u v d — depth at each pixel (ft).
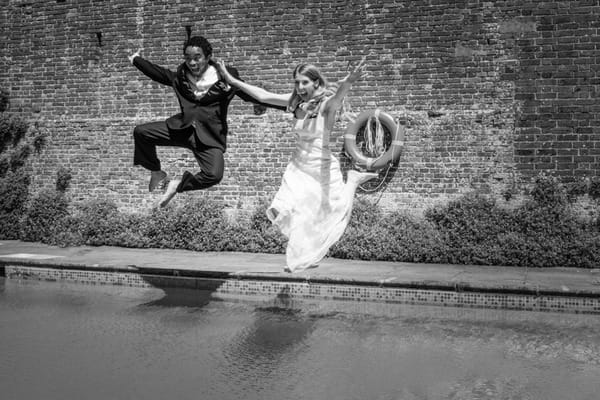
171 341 19.58
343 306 24.76
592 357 17.78
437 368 16.80
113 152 40.78
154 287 28.78
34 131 42.39
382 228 34.42
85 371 16.58
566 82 33.24
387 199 35.76
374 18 36.01
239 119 38.37
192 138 23.52
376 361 17.44
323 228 23.09
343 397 14.60
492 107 34.27
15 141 42.78
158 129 23.62
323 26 36.88
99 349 18.67
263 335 20.31
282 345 19.12
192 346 19.01
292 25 37.40
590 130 32.94
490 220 33.24
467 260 31.81
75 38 41.50
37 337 20.04
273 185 37.93
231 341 19.54
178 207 38.93
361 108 36.22
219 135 23.50
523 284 24.66
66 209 41.34
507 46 34.01
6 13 42.91
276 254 35.40
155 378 16.02
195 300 25.84
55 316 22.89
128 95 40.50
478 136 34.45
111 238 38.65
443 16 34.91
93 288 28.48
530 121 33.73
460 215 33.78
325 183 23.04
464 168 34.68
